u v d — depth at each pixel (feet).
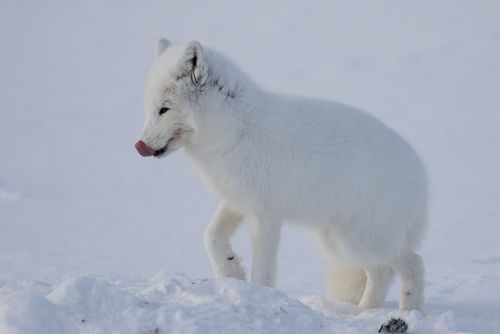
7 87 339.77
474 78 213.25
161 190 130.21
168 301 28.63
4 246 79.41
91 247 76.95
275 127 36.37
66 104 280.72
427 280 50.24
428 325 29.81
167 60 36.81
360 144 37.14
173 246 76.59
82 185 140.15
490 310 37.99
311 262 63.62
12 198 126.52
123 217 102.89
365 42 346.95
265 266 36.24
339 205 37.22
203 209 107.45
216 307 27.50
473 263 56.70
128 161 168.04
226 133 36.24
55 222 100.27
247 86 37.14
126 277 48.42
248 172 36.32
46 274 54.95
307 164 36.35
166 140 36.42
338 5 509.76
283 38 417.28
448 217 79.92
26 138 208.64
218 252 36.86
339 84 244.01
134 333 24.97
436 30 339.16
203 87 35.88
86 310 25.82
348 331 26.78
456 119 163.22
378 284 39.60
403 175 37.81
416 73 237.45
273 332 26.25
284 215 37.32
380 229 37.52
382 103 197.88
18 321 24.91
